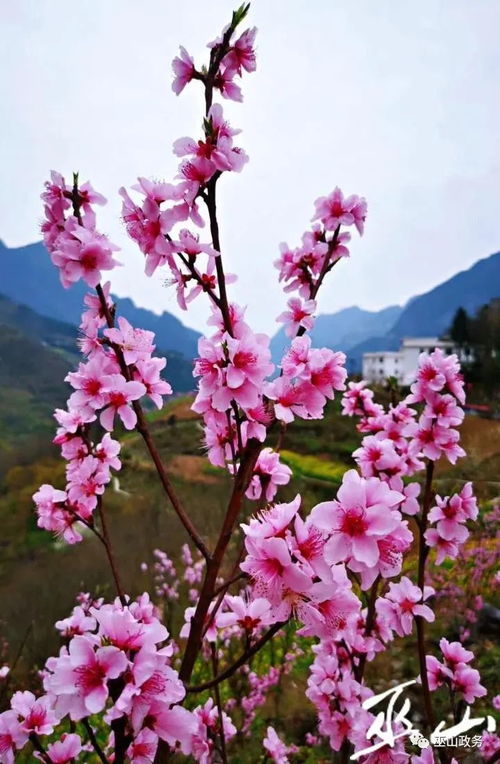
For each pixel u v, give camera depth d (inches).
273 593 47.9
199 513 375.9
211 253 61.3
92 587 264.7
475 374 1112.8
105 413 65.5
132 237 62.7
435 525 109.0
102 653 46.0
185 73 64.5
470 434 567.2
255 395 59.9
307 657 202.8
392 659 201.9
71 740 65.2
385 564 49.9
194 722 49.8
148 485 527.8
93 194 68.7
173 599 231.5
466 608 225.6
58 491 82.9
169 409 877.8
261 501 72.5
